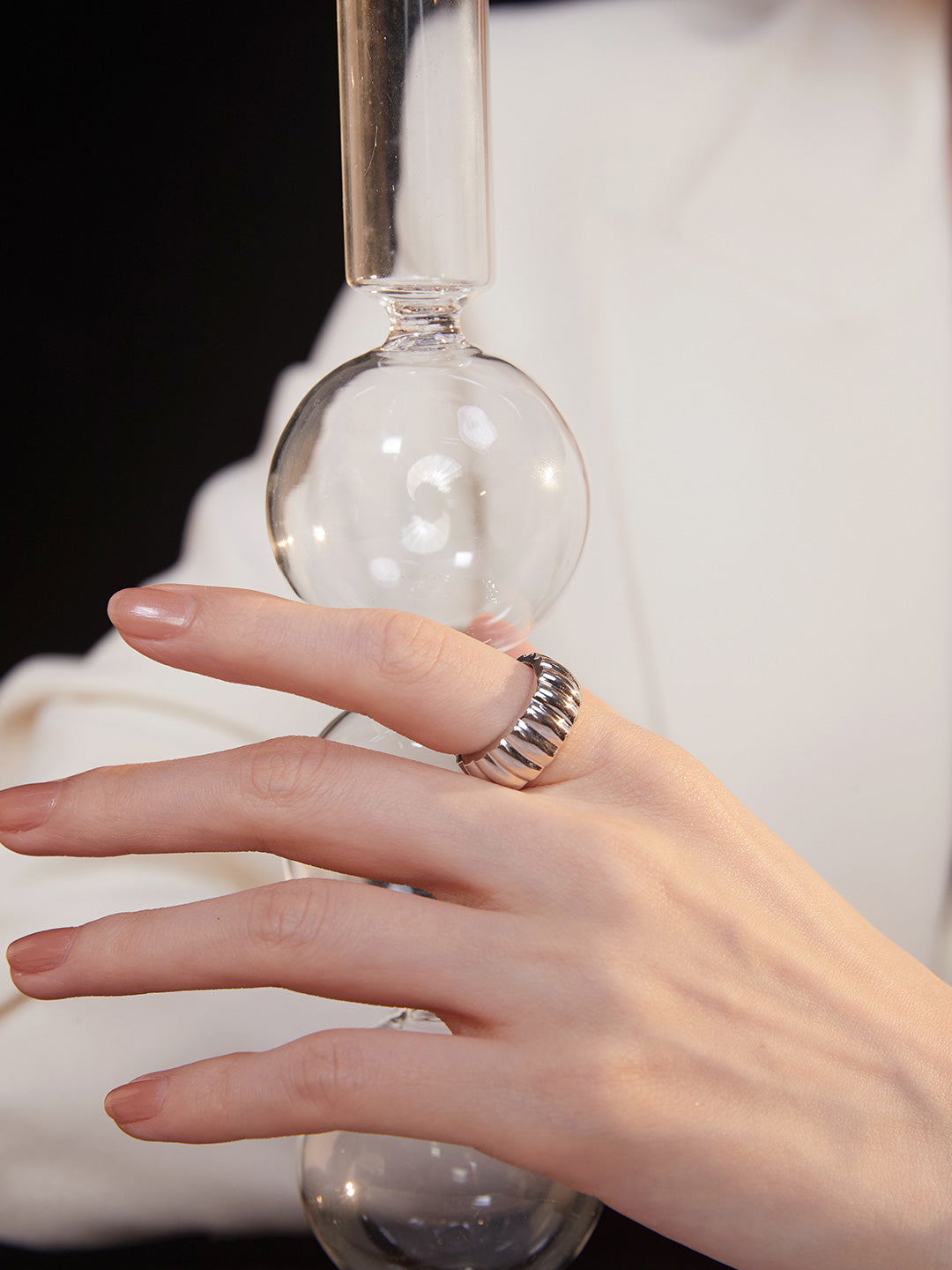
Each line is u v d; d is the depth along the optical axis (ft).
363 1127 0.99
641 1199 1.01
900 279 2.23
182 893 1.72
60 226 2.76
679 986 1.02
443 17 0.99
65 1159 1.69
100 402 2.83
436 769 1.03
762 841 1.08
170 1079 1.01
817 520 2.19
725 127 2.29
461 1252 1.02
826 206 2.27
